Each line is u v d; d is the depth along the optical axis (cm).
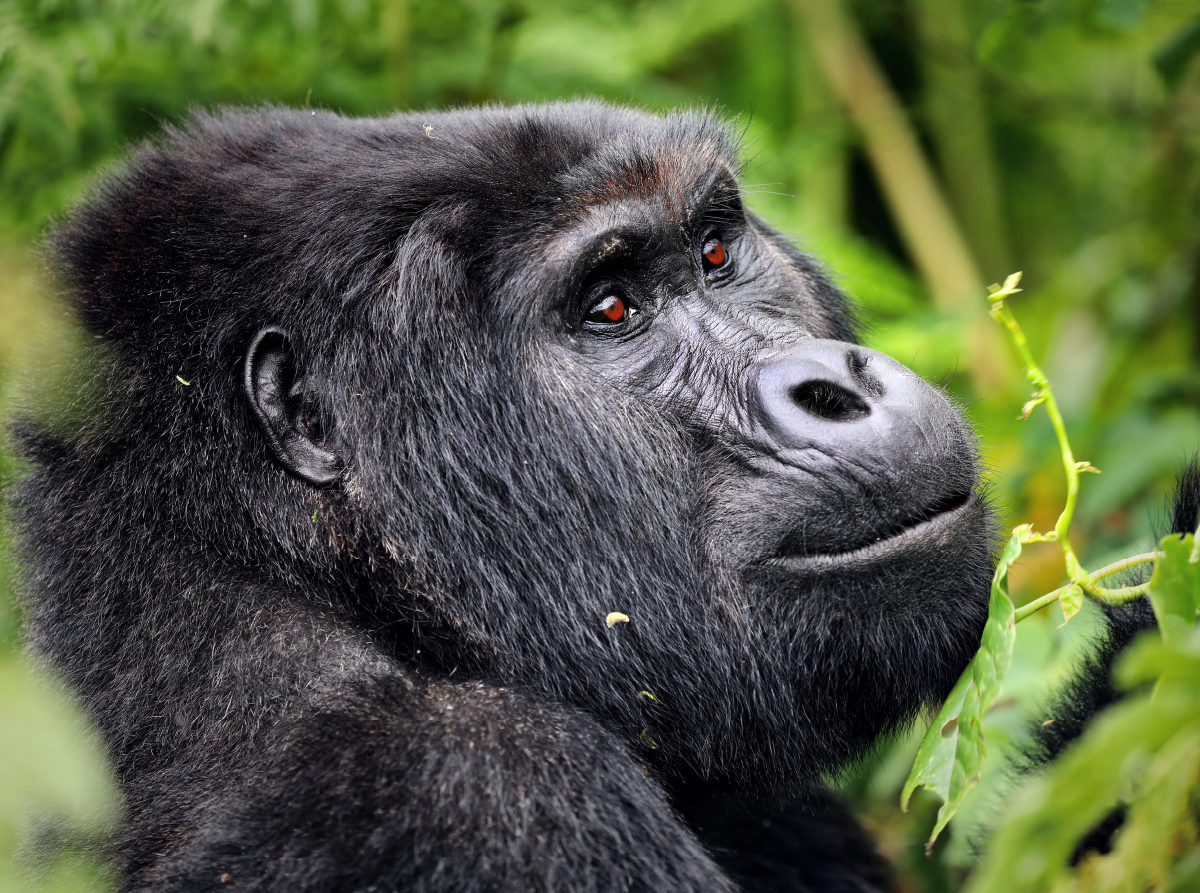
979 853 634
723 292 623
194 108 699
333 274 563
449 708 504
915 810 830
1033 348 1327
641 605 571
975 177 1606
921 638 540
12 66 984
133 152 667
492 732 488
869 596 540
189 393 554
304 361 561
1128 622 590
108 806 506
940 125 1566
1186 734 306
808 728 569
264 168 606
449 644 560
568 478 570
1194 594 392
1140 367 1191
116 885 488
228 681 521
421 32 1203
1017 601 909
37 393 577
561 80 1214
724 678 568
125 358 563
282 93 1111
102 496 552
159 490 547
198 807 492
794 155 1351
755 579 556
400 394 562
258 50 1109
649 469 569
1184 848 371
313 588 552
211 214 584
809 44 1498
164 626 533
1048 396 484
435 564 563
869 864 741
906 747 824
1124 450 975
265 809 467
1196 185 1181
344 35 1163
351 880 439
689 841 506
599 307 585
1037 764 604
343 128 637
